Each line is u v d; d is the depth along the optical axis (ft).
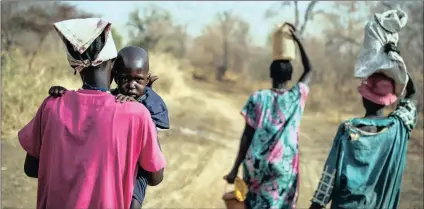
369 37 14.49
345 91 71.56
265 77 121.60
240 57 130.82
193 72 113.80
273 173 19.10
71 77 48.78
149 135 10.42
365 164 14.02
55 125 10.29
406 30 48.55
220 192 29.17
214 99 79.30
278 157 19.07
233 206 19.43
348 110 65.46
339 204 14.17
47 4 62.34
